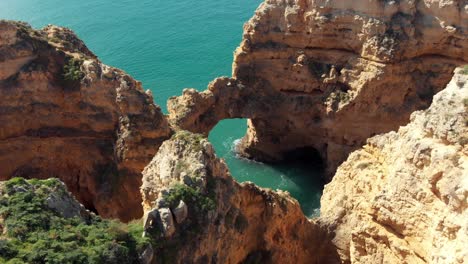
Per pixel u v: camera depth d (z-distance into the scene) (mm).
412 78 36906
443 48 35781
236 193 22844
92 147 32469
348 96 38219
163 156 22562
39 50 31812
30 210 16812
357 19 36625
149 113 30188
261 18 39938
